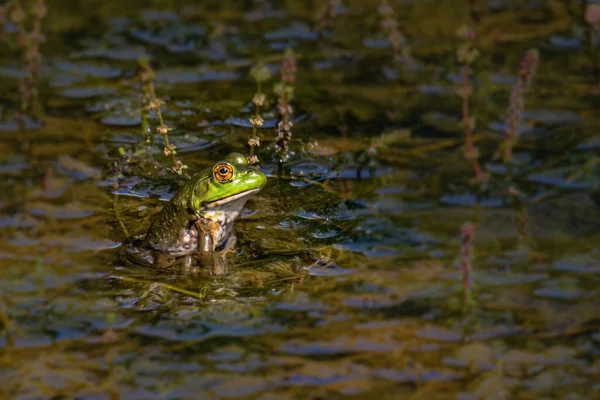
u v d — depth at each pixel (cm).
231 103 1255
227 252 923
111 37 1488
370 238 962
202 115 1218
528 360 751
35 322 798
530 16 1565
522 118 1250
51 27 1525
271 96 1277
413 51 1451
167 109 1234
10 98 1295
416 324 802
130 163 1105
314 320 807
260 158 1109
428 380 723
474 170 1123
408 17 1585
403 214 1020
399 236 968
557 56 1423
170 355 755
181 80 1336
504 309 827
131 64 1393
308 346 769
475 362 748
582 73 1369
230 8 1619
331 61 1420
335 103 1281
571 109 1269
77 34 1499
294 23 1561
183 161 1098
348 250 936
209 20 1563
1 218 987
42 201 1028
